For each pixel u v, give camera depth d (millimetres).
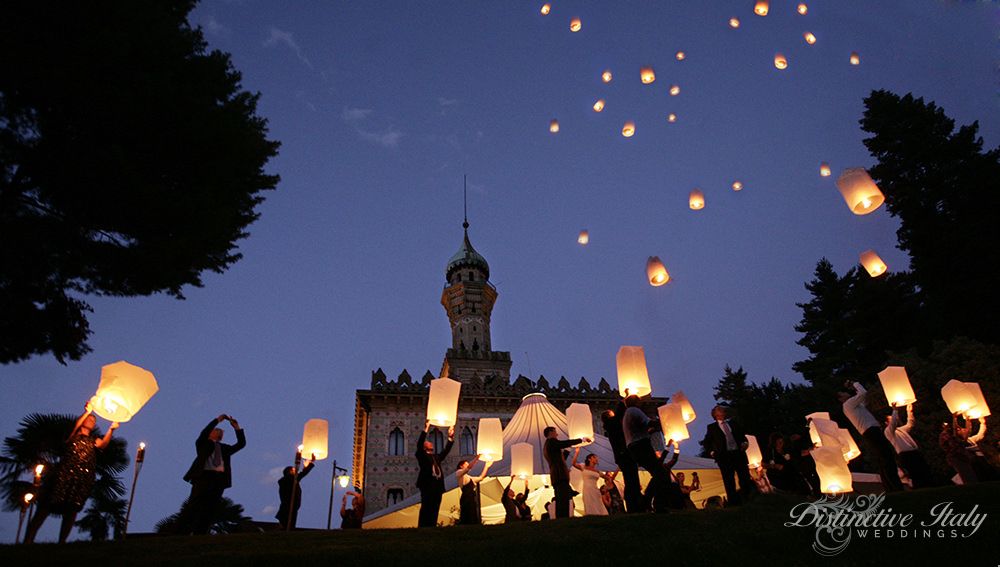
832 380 36219
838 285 42281
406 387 45594
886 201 34750
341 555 6172
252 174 16203
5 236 12000
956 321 30766
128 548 6902
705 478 21719
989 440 22828
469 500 13086
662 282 10023
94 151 12227
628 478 9844
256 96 17047
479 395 46469
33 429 17156
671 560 5828
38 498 8602
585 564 5793
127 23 12836
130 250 13828
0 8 11094
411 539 7297
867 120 36812
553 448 11562
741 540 6375
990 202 31344
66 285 14008
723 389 49656
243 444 11055
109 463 19656
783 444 12883
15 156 12195
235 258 16750
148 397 9477
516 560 5965
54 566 5934
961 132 34062
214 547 6984
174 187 14719
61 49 11789
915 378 26375
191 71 14914
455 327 64438
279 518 12109
